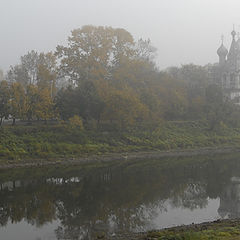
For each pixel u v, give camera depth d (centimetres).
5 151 4919
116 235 2286
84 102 6156
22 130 5609
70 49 7325
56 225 2545
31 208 2959
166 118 7912
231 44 10450
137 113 6319
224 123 7944
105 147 5806
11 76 8006
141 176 4275
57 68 7262
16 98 5731
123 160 5459
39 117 6231
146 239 2003
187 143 6694
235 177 4256
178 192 3512
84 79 6906
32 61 8056
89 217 2717
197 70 9469
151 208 2959
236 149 6844
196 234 1802
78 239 2258
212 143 6944
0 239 2289
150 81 7812
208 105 8006
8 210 2902
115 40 7681
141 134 6531
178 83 8338
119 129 6425
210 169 4784
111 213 2819
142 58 8531
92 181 3984
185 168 4850
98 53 7181
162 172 4547
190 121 7775
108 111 6094
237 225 2228
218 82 10562
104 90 6222
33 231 2427
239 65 10225
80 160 5256
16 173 4347
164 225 2527
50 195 3372
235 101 9531
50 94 6431
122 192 3488
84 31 7412
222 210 2919
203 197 3328
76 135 5881
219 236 1845
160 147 6294
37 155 5084
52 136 5666
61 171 4512
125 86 6575
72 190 3556
